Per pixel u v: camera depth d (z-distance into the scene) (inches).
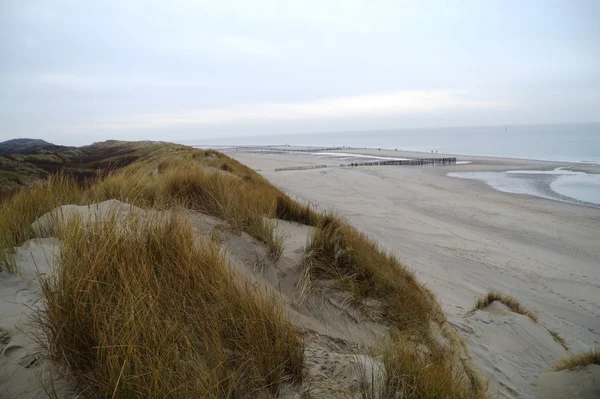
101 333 68.4
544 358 215.0
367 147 4667.8
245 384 78.5
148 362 68.6
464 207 863.7
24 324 77.3
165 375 67.8
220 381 73.2
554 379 176.1
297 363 89.7
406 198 960.3
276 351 87.3
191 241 118.8
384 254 252.8
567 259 536.4
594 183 1202.6
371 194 1000.2
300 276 159.3
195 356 77.9
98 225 110.9
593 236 655.8
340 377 92.2
